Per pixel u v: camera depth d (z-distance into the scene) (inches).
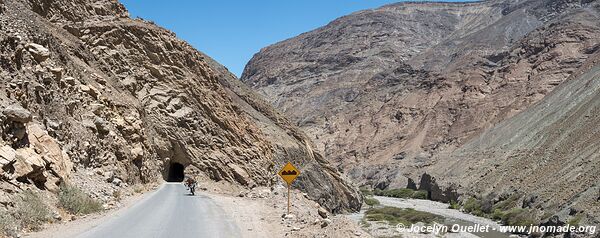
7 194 523.5
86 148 912.9
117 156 1072.2
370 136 5329.7
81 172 833.5
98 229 537.0
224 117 1779.0
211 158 1610.5
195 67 1846.7
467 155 3275.1
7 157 563.2
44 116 800.3
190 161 1557.6
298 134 2578.7
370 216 1745.8
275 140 2151.8
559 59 4820.4
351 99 6737.2
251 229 585.6
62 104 913.5
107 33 1609.3
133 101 1427.2
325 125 6053.2
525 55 5255.9
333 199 2046.0
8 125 609.3
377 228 1357.0
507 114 4296.3
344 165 5007.4
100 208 698.2
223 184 1569.9
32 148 641.0
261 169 1766.7
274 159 1984.5
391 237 1214.3
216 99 1841.8
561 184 1669.5
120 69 1577.3
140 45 1678.2
